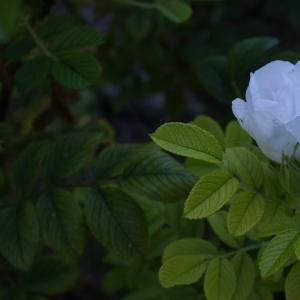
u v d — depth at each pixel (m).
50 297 0.70
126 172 0.48
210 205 0.41
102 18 0.90
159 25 0.81
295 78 0.42
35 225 0.49
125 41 0.84
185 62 0.85
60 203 0.49
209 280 0.45
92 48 0.69
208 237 0.60
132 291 0.59
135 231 0.47
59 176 0.50
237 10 0.90
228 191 0.42
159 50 0.85
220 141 0.50
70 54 0.50
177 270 0.45
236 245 0.47
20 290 0.59
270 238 0.48
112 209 0.48
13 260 0.48
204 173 0.49
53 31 0.52
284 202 0.44
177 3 0.56
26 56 0.56
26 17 0.54
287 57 0.53
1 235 0.49
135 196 0.53
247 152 0.44
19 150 0.61
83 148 0.50
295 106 0.41
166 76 0.86
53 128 0.76
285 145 0.42
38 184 0.52
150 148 0.49
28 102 0.71
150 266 0.57
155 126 1.26
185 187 0.47
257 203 0.43
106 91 1.21
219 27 0.86
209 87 0.55
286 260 0.40
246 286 0.46
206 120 0.50
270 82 0.43
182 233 0.53
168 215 0.54
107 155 0.49
